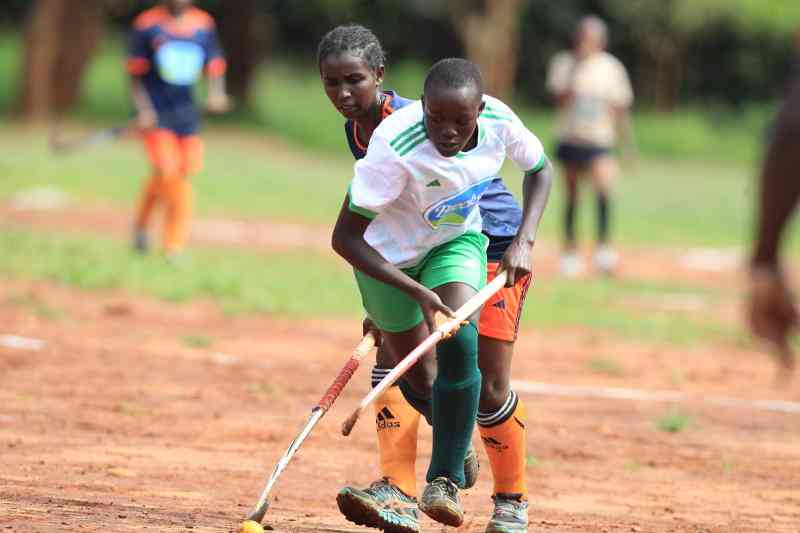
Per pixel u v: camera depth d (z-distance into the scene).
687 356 38.47
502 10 132.00
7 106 120.50
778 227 9.65
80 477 20.92
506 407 17.97
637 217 84.56
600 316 44.56
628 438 26.94
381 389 15.80
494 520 18.11
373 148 16.77
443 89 16.19
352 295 45.88
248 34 127.81
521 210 19.36
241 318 40.06
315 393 29.89
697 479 23.59
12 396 27.56
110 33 160.12
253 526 16.16
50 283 43.72
